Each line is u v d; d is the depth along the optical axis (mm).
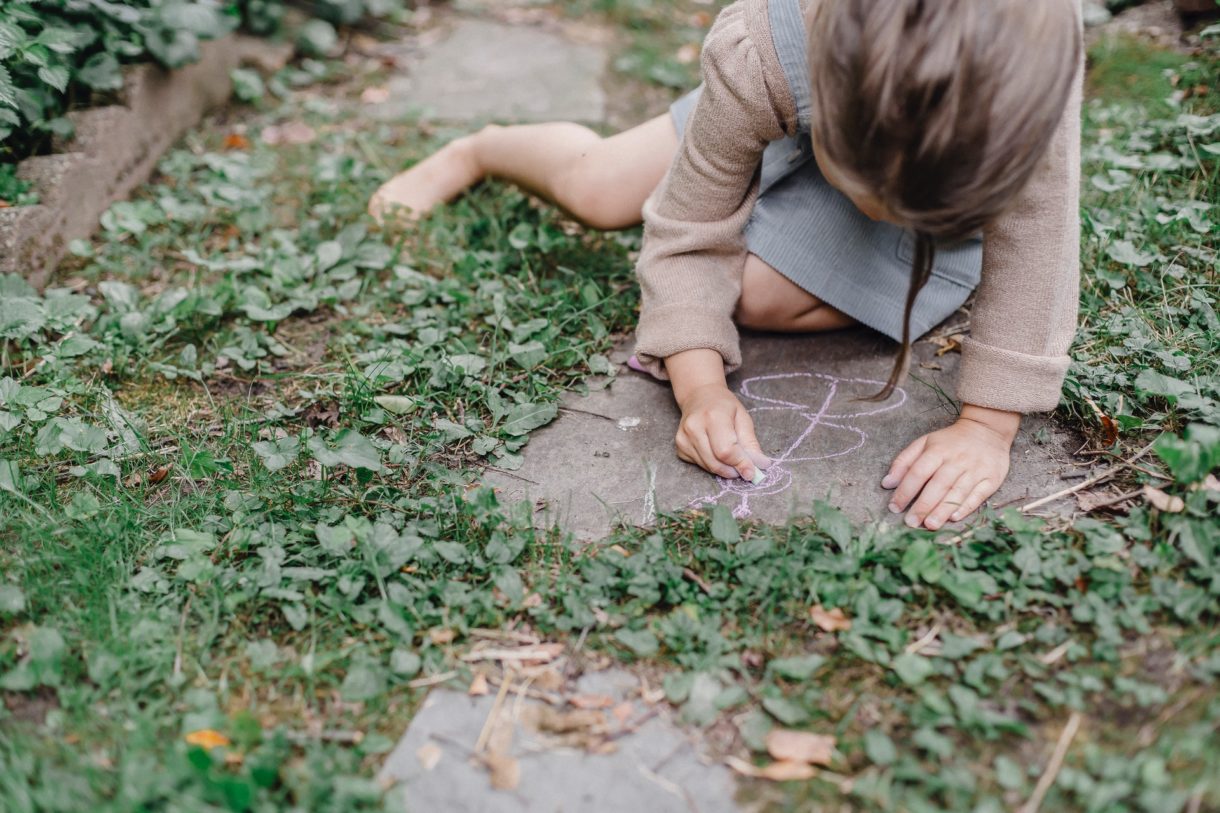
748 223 1867
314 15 3436
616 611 1421
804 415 1815
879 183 1197
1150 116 2477
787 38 1463
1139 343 1782
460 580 1488
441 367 1901
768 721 1271
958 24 1111
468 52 3408
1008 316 1536
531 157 2266
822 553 1471
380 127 2949
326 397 1907
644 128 2088
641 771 1232
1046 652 1326
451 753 1258
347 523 1524
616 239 2354
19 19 2145
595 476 1715
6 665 1365
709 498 1646
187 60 2643
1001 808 1135
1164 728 1211
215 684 1348
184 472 1716
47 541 1521
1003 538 1479
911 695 1296
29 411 1785
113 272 2277
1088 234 2076
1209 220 2076
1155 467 1597
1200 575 1362
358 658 1358
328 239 2406
